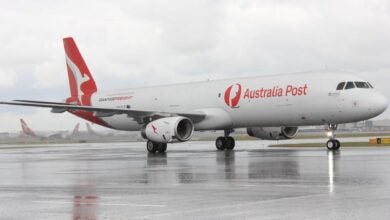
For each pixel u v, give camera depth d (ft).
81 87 142.61
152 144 110.01
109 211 32.63
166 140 104.22
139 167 67.92
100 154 111.34
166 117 108.99
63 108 113.19
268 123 108.58
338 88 98.02
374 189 39.99
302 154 88.12
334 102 98.02
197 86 119.75
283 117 104.99
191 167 65.62
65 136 409.90
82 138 427.74
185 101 119.85
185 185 45.73
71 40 143.74
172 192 41.16
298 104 101.71
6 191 43.70
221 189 42.37
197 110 116.78
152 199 37.45
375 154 83.56
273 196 37.60
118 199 37.78
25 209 33.94
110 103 135.23
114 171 62.23
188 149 127.24
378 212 30.19
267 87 106.11
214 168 63.05
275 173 54.65
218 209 32.53
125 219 29.94
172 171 60.39
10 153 130.00
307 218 28.96
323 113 99.86
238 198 37.04
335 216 29.25
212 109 114.42
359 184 43.32
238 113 110.52
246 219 29.09
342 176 49.83
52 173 61.11
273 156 84.79
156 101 125.90
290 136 119.03
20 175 58.90
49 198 38.96
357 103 95.96
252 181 47.73
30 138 458.09
